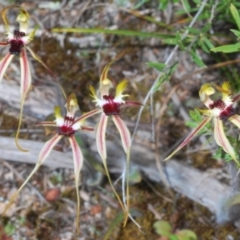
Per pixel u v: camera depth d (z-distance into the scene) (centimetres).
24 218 44
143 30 54
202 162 46
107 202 45
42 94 50
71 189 46
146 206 45
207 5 44
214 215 44
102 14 55
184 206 45
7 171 47
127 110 50
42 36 53
